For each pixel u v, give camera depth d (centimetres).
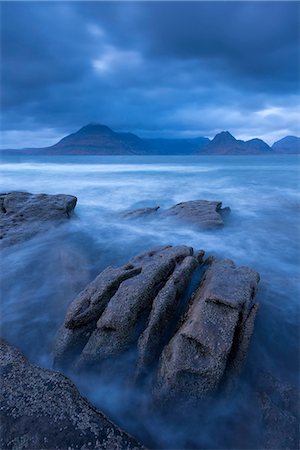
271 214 1888
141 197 2472
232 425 508
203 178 3950
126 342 600
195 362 514
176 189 2903
